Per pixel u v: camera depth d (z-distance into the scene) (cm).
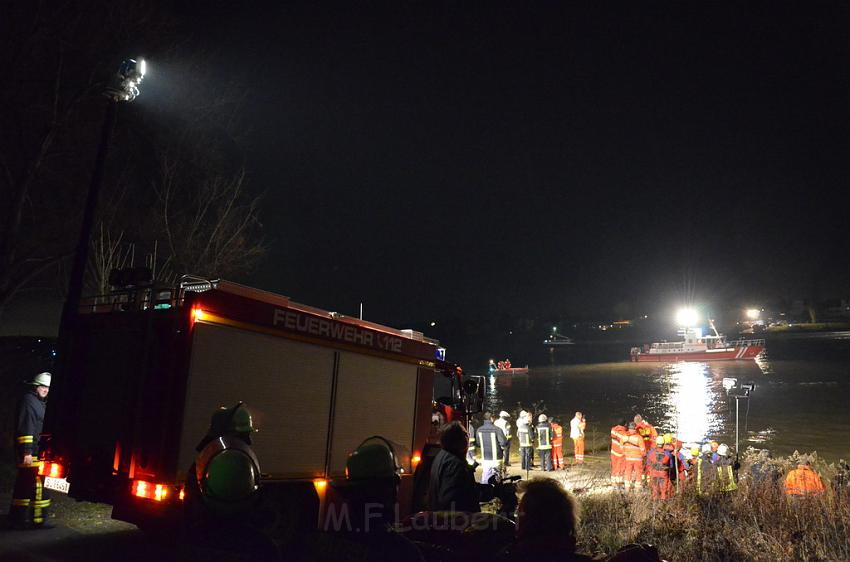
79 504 816
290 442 644
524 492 247
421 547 308
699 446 1366
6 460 1040
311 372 670
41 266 1384
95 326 657
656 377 6134
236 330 607
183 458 560
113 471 593
